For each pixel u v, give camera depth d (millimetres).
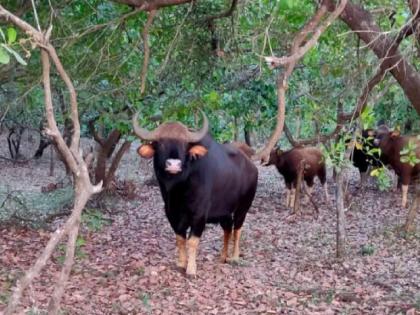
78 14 10008
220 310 9031
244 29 10164
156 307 8977
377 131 17719
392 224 15062
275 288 10047
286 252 12508
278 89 6785
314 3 8109
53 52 4891
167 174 9703
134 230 14219
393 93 15406
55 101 13781
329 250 12695
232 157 10922
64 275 5176
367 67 9367
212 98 9914
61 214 14625
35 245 12078
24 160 27344
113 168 16969
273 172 26188
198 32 10508
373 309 9125
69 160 4938
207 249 12469
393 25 7547
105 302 9055
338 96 9539
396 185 20000
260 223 15328
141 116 11570
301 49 6617
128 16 8859
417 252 12539
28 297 8875
